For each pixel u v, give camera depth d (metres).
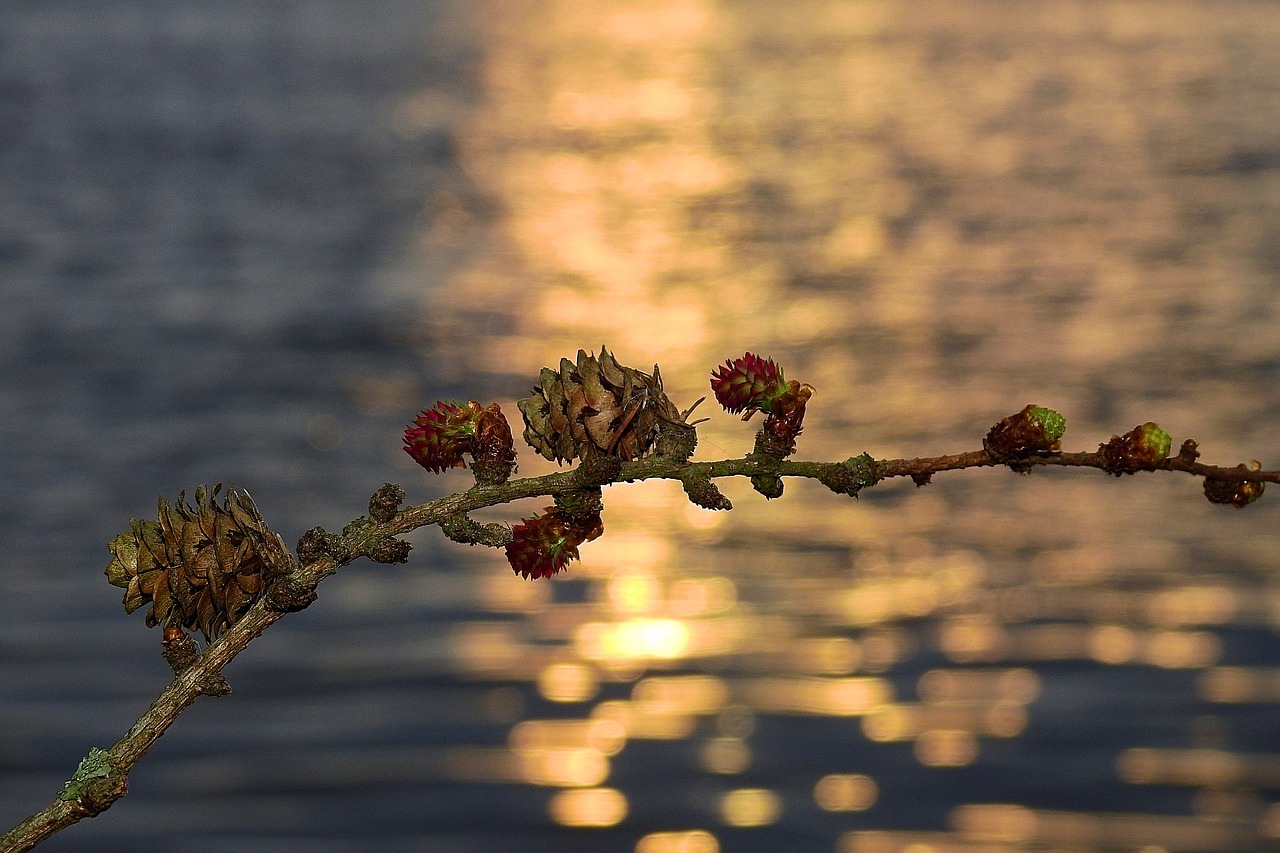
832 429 39.97
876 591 29.11
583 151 123.00
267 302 59.78
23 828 1.76
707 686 25.22
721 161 115.19
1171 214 76.69
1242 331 49.03
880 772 22.14
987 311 55.75
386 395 45.16
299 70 193.38
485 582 30.09
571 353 51.97
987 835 20.09
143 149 115.88
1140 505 33.22
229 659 1.79
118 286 62.66
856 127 130.88
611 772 22.53
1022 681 24.95
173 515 1.81
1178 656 25.39
